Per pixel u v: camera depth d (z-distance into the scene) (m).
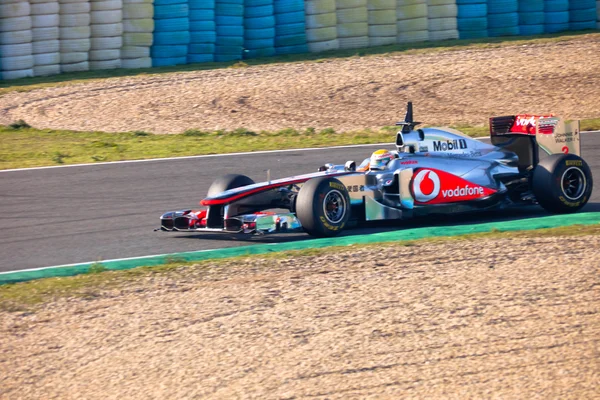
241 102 66.31
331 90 68.69
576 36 81.69
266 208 31.41
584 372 16.67
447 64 74.06
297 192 31.34
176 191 39.31
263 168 44.22
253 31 78.19
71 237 31.38
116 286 24.03
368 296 22.03
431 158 32.19
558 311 20.20
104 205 36.81
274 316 20.75
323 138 54.94
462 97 66.75
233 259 26.45
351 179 30.47
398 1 80.19
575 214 32.25
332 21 78.81
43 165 46.62
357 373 17.11
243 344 18.94
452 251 26.48
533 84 68.88
